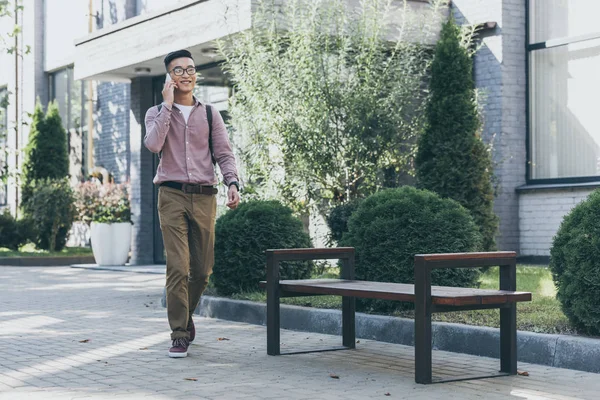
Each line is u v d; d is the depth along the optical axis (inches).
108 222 693.9
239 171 533.0
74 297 440.1
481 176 471.2
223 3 509.7
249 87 486.6
